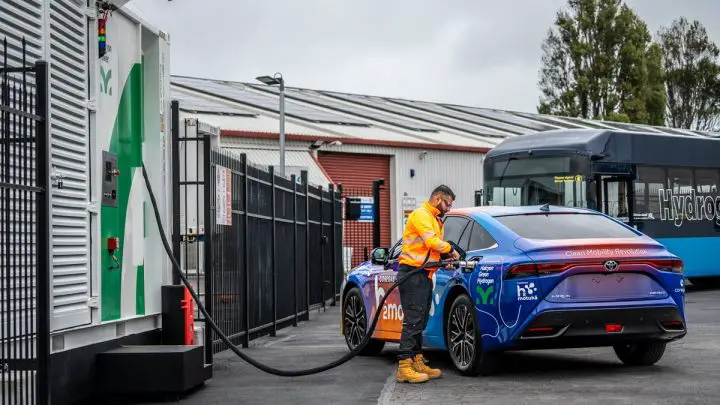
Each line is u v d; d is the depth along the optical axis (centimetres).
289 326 1750
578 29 7625
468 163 4797
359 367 1127
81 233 814
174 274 1013
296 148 3981
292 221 1755
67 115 796
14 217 652
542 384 936
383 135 4500
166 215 1021
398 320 1145
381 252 1134
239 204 1355
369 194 4394
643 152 2342
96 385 856
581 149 2250
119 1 880
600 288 950
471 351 998
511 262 952
